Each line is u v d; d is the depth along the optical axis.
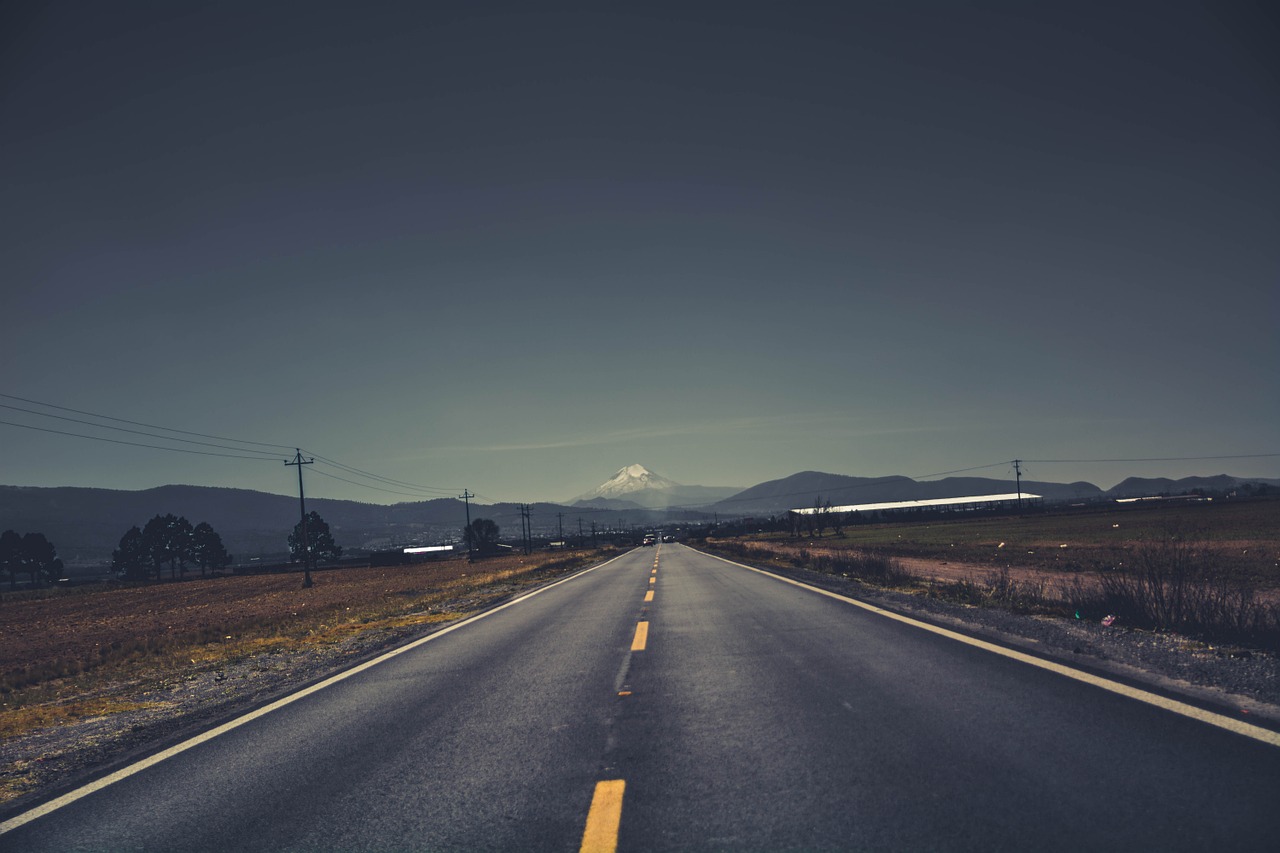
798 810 3.89
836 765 4.55
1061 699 5.72
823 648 8.89
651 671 8.22
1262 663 6.61
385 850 3.81
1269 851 3.10
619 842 3.66
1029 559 27.72
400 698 7.84
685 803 4.12
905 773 4.32
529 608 17.95
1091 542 37.69
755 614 12.96
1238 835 3.26
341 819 4.32
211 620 28.64
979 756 4.52
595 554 82.25
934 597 14.12
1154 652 7.34
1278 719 4.88
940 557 31.89
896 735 5.07
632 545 139.00
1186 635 8.48
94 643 22.75
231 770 5.58
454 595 27.17
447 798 4.53
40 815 4.86
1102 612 10.22
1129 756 4.32
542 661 9.52
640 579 26.58
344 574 75.56
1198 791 3.76
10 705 10.58
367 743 6.03
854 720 5.54
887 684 6.68
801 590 17.41
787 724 5.57
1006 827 3.49
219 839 4.16
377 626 16.92
